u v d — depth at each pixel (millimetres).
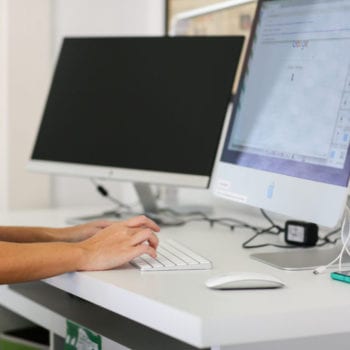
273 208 1666
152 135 2115
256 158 1766
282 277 1406
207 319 1078
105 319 1732
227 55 2064
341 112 1534
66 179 3246
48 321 1849
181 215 2463
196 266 1463
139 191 2379
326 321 1175
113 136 2191
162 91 2145
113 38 2293
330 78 1596
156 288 1280
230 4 2602
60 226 2162
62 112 2324
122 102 2211
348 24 1581
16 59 3020
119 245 1456
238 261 1580
